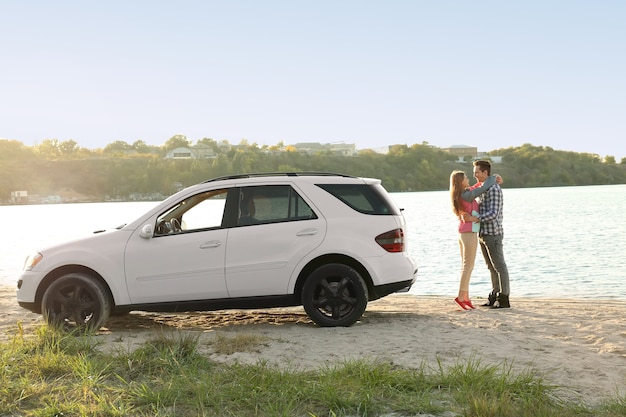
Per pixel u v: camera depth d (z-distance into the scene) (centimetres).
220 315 902
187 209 778
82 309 738
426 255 2458
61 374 565
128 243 751
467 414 450
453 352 640
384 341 688
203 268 745
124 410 469
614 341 686
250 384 520
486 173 899
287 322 827
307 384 520
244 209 764
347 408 475
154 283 744
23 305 754
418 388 511
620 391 508
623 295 1384
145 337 726
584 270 1884
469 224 888
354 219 759
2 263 2316
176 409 479
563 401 479
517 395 489
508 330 746
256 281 746
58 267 747
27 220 7844
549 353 636
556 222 4678
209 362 596
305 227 754
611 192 16338
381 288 752
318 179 776
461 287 903
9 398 502
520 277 1755
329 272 748
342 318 752
